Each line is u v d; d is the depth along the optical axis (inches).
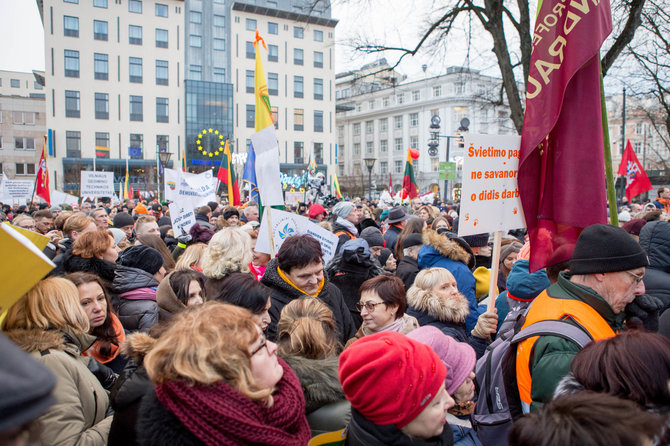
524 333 83.3
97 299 116.6
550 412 49.1
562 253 116.3
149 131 1940.2
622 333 64.3
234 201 487.2
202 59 1995.6
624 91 669.3
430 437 66.7
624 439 43.9
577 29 110.4
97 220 309.1
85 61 1841.8
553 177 118.3
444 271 137.7
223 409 52.0
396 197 823.7
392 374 63.2
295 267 132.2
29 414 26.6
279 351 96.0
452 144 2475.4
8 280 53.3
